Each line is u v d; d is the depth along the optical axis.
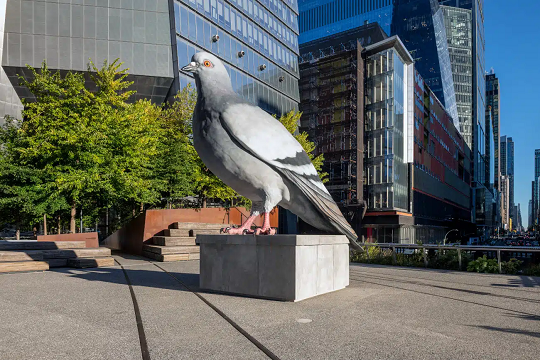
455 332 3.95
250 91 42.44
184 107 22.20
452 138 90.38
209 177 21.11
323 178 31.34
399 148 56.56
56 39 30.95
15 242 11.65
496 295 6.30
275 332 3.87
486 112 193.75
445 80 120.50
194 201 25.20
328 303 5.41
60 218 25.45
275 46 48.38
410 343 3.54
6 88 30.52
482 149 163.75
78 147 16.03
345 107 57.06
